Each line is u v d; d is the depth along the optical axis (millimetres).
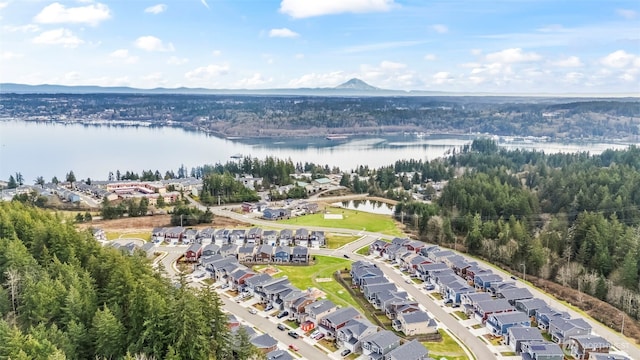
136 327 53969
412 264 100562
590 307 83812
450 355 66625
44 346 47906
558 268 98250
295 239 122812
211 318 56188
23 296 57688
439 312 80812
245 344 57125
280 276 97688
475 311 78688
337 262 107062
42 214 92062
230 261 98875
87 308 57250
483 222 128375
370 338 66250
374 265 98625
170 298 57875
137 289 56000
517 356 66750
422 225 129000
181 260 106562
